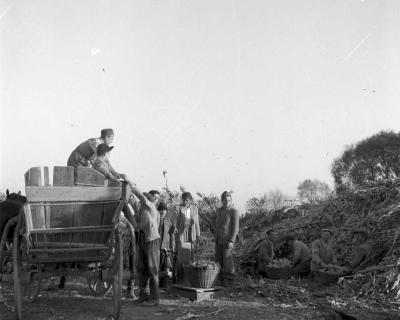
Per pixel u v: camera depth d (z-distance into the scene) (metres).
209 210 18.73
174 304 8.41
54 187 6.46
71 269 6.93
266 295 9.15
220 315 7.54
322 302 8.45
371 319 7.25
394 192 12.45
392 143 42.00
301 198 20.97
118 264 6.88
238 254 13.20
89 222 6.66
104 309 7.91
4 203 7.66
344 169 44.62
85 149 8.62
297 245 11.13
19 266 6.67
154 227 8.27
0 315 7.37
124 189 7.46
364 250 10.41
